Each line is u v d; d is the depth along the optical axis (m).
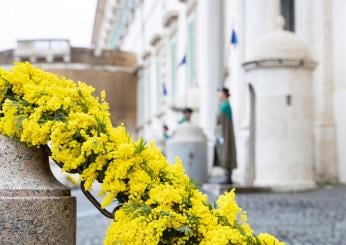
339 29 20.08
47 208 3.48
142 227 3.39
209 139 25.88
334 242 8.87
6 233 3.42
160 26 47.78
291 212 12.20
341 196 14.87
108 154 3.51
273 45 17.09
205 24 28.41
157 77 49.84
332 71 20.50
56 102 3.59
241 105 24.08
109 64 64.69
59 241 3.51
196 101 31.39
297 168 16.83
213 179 23.11
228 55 27.55
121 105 64.50
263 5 22.56
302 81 17.05
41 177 3.61
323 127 20.25
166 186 3.51
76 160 3.51
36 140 3.55
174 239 3.45
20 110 3.62
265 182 16.89
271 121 16.97
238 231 3.53
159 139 31.61
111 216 3.65
